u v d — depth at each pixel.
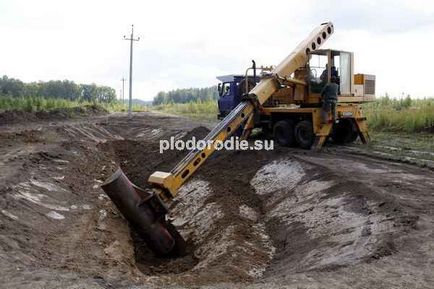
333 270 6.56
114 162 20.33
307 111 16.48
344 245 7.86
